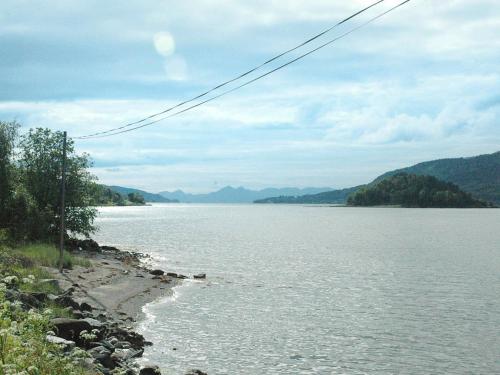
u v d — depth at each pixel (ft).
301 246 266.36
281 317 98.53
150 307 102.94
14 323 35.29
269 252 231.50
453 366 71.15
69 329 63.16
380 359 73.61
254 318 97.04
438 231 398.83
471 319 99.14
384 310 106.73
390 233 376.89
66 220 175.42
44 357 35.29
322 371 68.08
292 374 66.54
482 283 144.66
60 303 78.48
